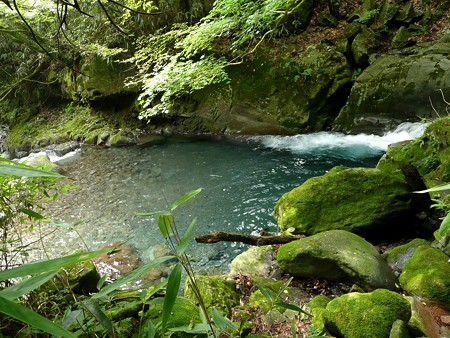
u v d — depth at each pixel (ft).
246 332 8.57
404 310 8.02
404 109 25.09
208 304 9.61
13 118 37.32
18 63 35.94
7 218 5.87
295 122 27.89
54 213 18.92
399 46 27.20
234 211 17.78
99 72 33.42
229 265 13.75
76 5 5.95
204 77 20.52
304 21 30.83
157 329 4.67
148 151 28.43
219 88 30.78
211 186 20.84
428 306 8.57
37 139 33.94
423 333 7.68
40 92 37.55
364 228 12.84
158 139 30.99
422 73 24.54
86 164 26.89
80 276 8.13
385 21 28.37
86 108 35.35
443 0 28.35
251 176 21.70
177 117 32.09
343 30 29.78
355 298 8.35
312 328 8.30
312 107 27.71
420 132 23.71
